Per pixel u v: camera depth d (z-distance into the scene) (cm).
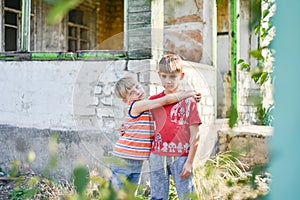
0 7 706
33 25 836
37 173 524
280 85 83
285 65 82
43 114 527
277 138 83
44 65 529
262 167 112
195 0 593
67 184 388
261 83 135
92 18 1010
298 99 81
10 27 768
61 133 508
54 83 521
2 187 482
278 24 82
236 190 114
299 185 82
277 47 83
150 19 462
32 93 537
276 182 83
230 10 627
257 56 128
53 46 887
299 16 80
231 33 628
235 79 619
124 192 103
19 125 546
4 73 558
